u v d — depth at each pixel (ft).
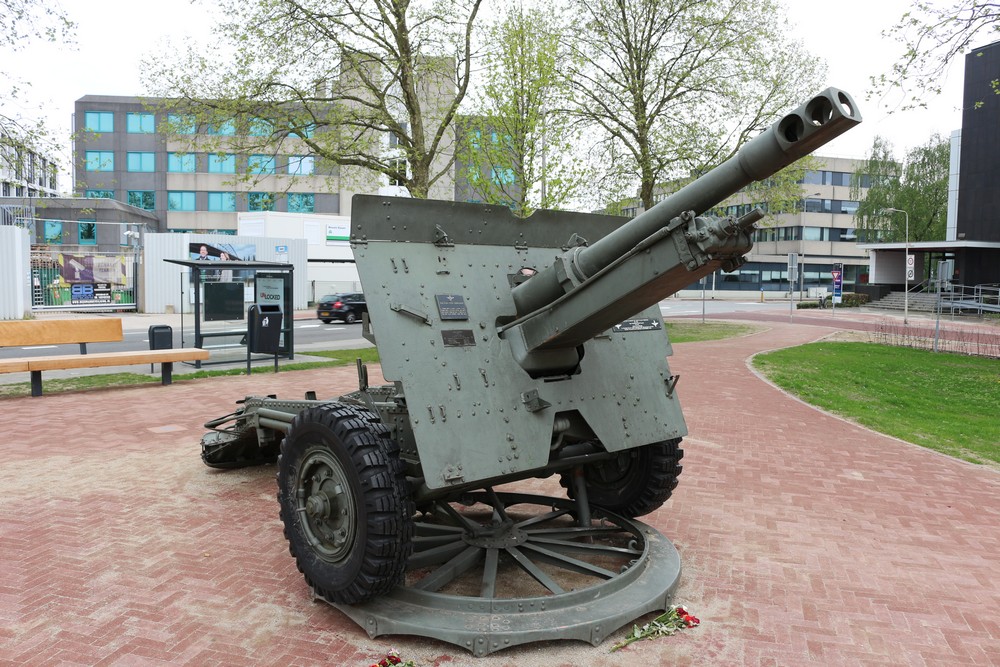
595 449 13.61
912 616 12.05
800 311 132.26
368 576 10.41
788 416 30.42
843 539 15.74
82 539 14.49
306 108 50.80
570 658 10.41
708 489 19.38
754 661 10.48
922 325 96.17
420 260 11.89
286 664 9.95
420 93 59.36
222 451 18.86
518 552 13.03
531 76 46.55
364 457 10.43
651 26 68.23
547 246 13.88
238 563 13.44
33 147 45.21
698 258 9.48
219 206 161.89
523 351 12.13
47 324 32.86
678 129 70.03
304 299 109.40
